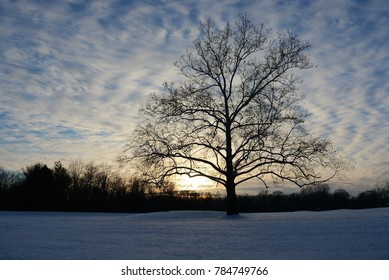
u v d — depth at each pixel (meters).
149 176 41.09
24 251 16.88
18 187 96.38
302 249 17.11
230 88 41.62
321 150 39.88
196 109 40.72
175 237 22.36
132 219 42.84
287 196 83.62
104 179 101.38
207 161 41.97
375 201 89.06
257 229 26.44
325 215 41.50
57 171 98.12
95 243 19.66
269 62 40.47
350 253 15.84
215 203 79.94
